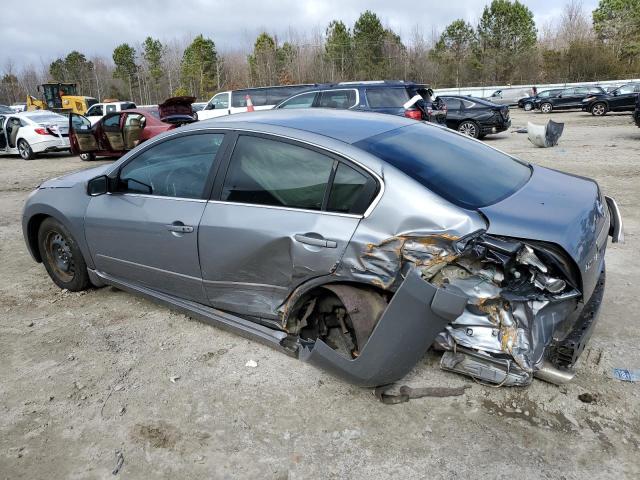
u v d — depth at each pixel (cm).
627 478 232
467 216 259
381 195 276
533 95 3397
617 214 340
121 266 399
